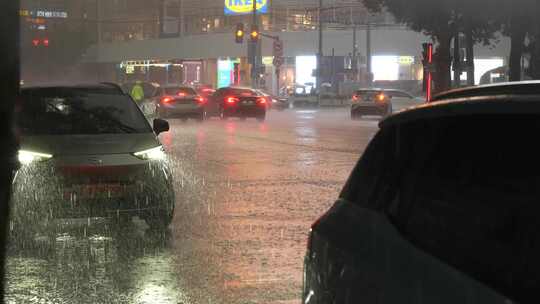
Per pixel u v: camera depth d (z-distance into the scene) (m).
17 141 12.29
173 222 13.72
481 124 3.75
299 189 17.77
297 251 11.54
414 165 4.18
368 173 4.64
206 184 18.58
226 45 106.75
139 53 119.44
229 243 12.02
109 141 12.52
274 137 34.09
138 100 48.31
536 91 3.68
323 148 28.34
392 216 4.17
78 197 11.94
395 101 70.75
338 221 4.59
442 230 3.69
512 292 3.07
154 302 8.97
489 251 3.33
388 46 96.00
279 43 78.25
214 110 50.84
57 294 9.25
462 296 3.25
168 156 25.31
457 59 48.00
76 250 11.52
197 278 10.02
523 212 3.26
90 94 13.93
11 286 9.58
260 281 9.88
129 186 12.15
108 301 8.99
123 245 11.84
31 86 14.09
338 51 98.06
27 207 12.00
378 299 3.84
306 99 80.75
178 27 117.69
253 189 17.75
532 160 3.34
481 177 3.62
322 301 4.46
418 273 3.61
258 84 80.62
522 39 42.03
